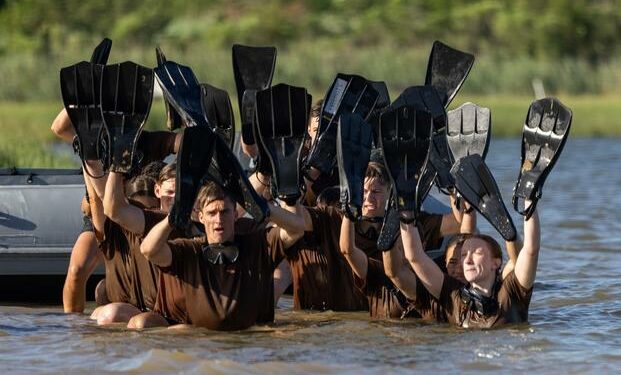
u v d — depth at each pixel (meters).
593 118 78.88
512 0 109.31
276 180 18.72
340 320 20.03
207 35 104.88
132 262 19.86
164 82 19.08
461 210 21.38
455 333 18.94
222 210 18.73
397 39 102.56
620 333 19.16
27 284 23.03
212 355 17.30
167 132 20.89
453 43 102.31
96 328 19.27
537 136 18.62
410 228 19.16
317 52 93.06
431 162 20.28
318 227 21.00
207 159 17.52
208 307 18.84
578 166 52.44
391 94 86.00
